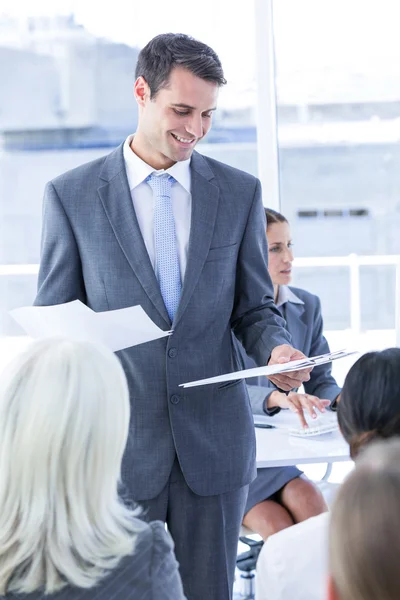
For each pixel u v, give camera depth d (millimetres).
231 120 3986
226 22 3865
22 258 4375
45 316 1677
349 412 1337
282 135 4031
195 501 1833
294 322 2867
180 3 3895
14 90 4191
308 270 4230
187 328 1812
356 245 4176
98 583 1067
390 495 693
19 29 4125
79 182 1877
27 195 4320
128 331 1667
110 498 1109
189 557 1853
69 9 4102
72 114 4223
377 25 3900
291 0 3887
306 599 1301
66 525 1061
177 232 1870
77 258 1873
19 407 1087
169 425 1816
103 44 4141
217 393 1854
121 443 1120
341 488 731
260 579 1334
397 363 1312
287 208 4117
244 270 1927
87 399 1086
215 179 1910
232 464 1849
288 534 1331
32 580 1054
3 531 1062
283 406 2525
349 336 4223
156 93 1787
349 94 3984
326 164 4074
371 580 664
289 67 3939
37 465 1056
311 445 2287
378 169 4090
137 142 1889
